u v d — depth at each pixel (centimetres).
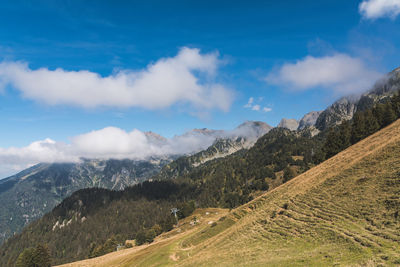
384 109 10294
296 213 4159
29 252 13338
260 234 4188
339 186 4238
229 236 5150
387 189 3195
